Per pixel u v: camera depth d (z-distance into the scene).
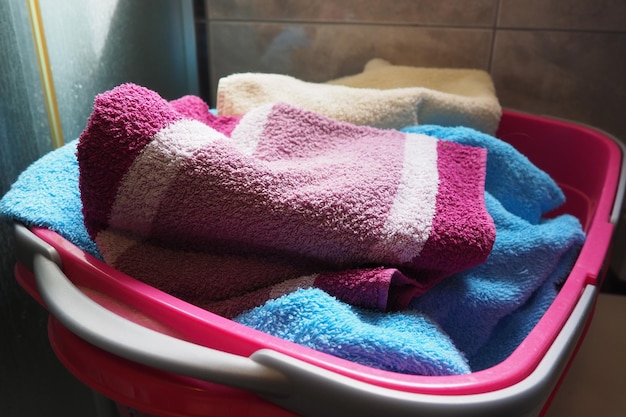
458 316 0.46
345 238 0.40
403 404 0.29
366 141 0.52
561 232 0.52
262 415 0.32
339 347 0.35
